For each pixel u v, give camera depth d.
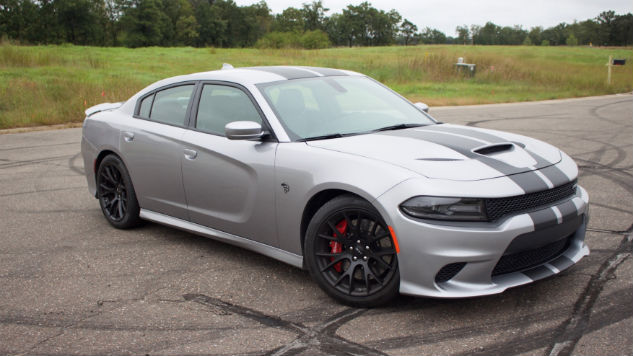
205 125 4.19
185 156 4.20
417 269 2.93
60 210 5.73
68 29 111.12
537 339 2.79
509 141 3.58
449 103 17.02
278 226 3.61
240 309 3.31
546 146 3.70
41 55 25.98
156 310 3.33
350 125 3.83
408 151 3.26
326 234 3.34
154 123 4.62
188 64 31.92
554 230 3.04
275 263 4.07
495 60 28.88
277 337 2.93
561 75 26.30
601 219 4.84
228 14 149.25
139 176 4.70
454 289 2.91
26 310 3.37
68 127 12.64
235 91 4.10
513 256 3.01
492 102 17.55
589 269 3.68
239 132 3.52
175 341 2.92
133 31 119.50
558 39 186.62
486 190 2.89
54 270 4.04
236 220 3.90
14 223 5.28
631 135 9.89
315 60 36.31
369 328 2.99
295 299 3.43
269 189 3.60
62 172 7.61
